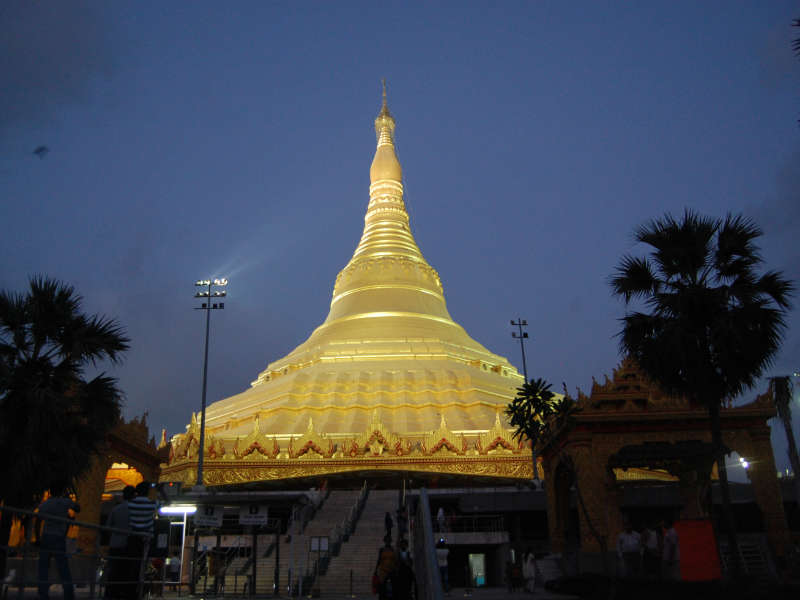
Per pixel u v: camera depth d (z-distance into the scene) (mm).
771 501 26438
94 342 23453
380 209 87062
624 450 27078
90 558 12953
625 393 27797
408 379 60219
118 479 44344
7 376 21562
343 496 41875
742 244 23172
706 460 27047
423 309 74688
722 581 18203
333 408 56844
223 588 26281
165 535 17562
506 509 38375
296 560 29281
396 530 33969
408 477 51406
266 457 50562
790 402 31312
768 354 22125
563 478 31344
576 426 27672
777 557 25547
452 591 29000
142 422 34156
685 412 27312
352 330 71062
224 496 24531
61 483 21141
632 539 22891
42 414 21359
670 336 22312
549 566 29953
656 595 17922
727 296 22750
